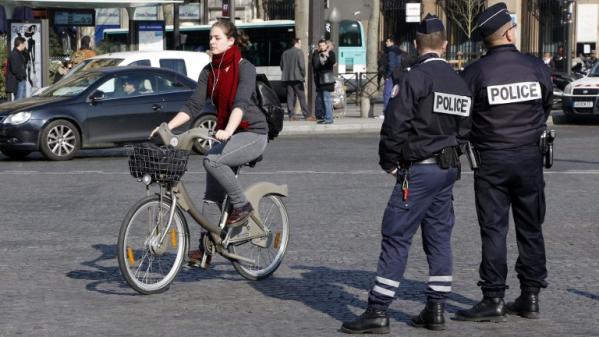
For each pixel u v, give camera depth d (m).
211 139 17.75
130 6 64.69
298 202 29.20
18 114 40.75
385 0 114.56
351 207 28.38
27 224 25.69
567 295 18.09
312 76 60.81
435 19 15.38
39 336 15.28
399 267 15.35
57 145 41.16
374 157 41.88
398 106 15.03
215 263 21.06
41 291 18.38
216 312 16.86
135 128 42.22
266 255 19.53
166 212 18.08
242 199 18.47
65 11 66.94
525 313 16.47
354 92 83.19
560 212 27.53
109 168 38.34
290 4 115.31
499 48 16.06
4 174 36.28
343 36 104.75
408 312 16.88
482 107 15.89
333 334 15.45
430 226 15.64
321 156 42.25
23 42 55.16
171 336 15.31
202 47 96.75
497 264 16.12
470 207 28.53
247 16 116.38
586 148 46.12
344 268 20.52
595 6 112.94
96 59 48.81
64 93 42.22
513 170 15.90
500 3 16.12
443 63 15.36
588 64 104.12
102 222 26.02
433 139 15.22
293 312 16.86
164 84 43.09
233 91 18.05
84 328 15.77
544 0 113.00
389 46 59.12
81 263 20.98
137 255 17.91
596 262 21.03
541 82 15.97
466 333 15.53
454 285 18.86
